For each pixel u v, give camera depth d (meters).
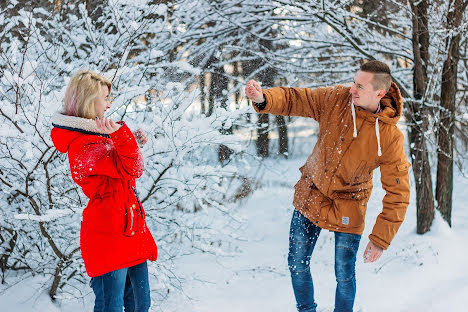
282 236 4.97
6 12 3.72
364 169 2.54
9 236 3.39
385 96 2.54
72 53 3.86
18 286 3.20
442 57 4.64
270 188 6.36
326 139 2.56
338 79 5.96
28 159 2.94
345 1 4.20
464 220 5.15
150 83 3.84
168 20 4.73
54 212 2.78
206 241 3.94
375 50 5.03
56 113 2.10
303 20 4.98
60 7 3.91
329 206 2.60
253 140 4.97
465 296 3.17
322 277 3.63
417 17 4.41
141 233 2.27
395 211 2.53
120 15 3.59
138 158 2.12
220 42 5.41
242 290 3.44
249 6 5.41
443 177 4.71
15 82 2.82
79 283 3.40
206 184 3.81
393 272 3.68
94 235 2.14
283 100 2.60
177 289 3.32
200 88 3.75
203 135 3.28
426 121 4.46
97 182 2.14
